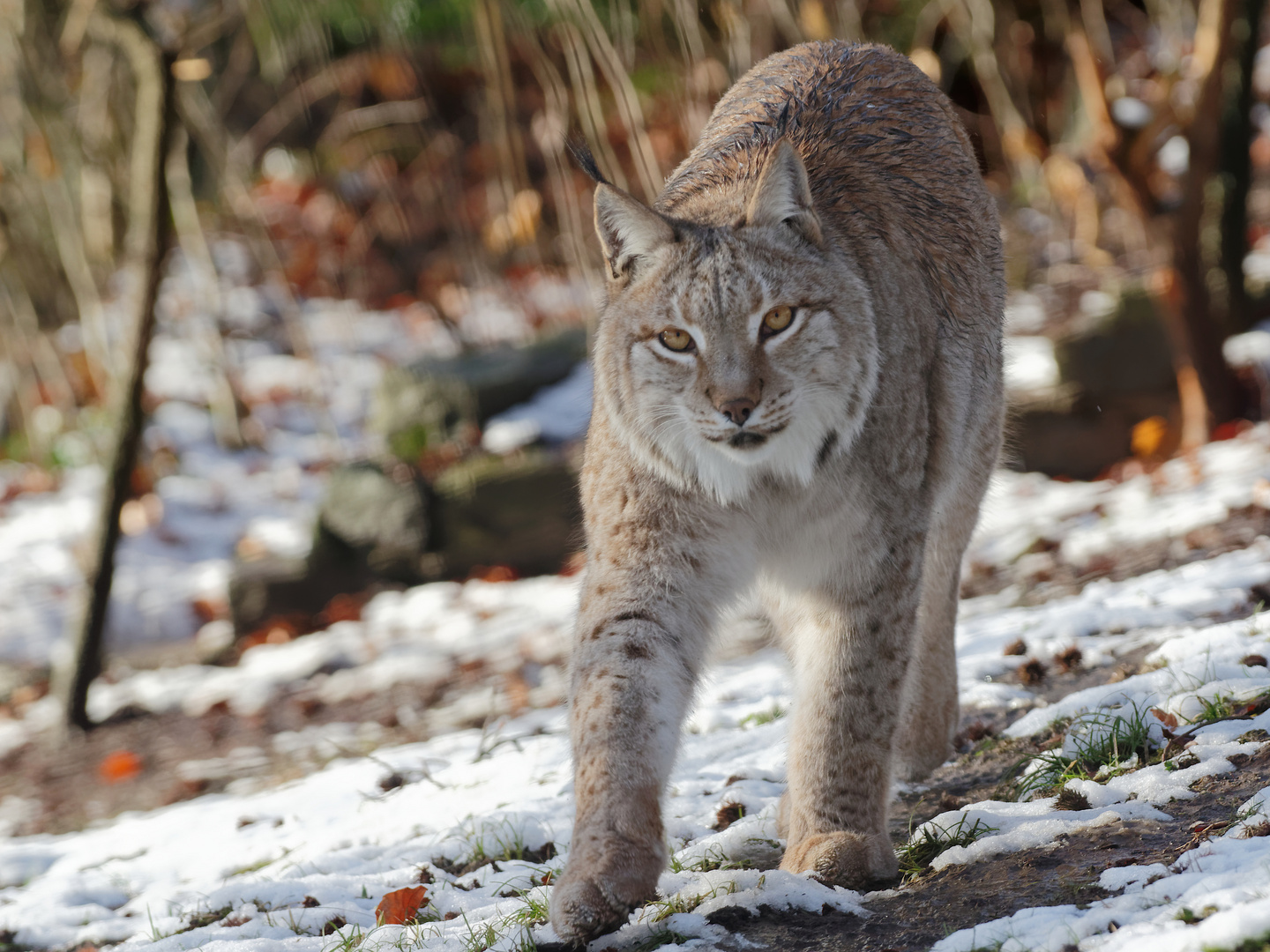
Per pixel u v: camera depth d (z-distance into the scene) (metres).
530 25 16.97
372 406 20.72
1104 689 6.92
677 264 5.32
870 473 5.48
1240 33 15.70
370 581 17.42
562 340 20.12
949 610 6.79
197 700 14.74
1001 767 6.56
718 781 7.32
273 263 23.78
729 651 12.37
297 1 19.50
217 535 19.58
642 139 14.32
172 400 23.61
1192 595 8.78
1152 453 16.14
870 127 6.55
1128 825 5.16
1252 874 4.27
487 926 5.29
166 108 14.41
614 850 4.80
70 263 21.92
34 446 22.64
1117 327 16.58
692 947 4.73
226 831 9.02
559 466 17.23
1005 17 22.45
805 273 5.32
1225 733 5.82
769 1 16.50
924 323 5.92
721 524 5.39
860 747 5.50
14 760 13.79
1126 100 21.44
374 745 11.62
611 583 5.32
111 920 7.26
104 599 14.41
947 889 4.96
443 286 25.94
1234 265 16.23
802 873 5.18
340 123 27.94
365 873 7.07
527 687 12.56
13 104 20.47
